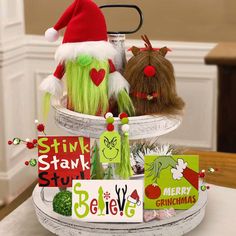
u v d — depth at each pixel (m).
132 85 1.27
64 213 1.22
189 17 3.42
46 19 3.56
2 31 3.28
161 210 1.22
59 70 1.29
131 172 1.24
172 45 3.46
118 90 1.24
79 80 1.24
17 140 1.25
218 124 2.66
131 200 1.20
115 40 1.31
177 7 3.42
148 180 1.21
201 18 3.41
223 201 1.45
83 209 1.19
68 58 1.22
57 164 1.25
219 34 3.41
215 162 1.70
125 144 1.21
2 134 3.43
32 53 3.61
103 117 1.23
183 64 3.48
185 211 1.24
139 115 1.28
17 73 3.52
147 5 3.44
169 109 1.28
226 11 3.37
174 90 1.30
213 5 3.37
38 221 1.35
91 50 1.20
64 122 1.27
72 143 1.24
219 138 2.67
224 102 2.61
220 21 3.39
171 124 1.27
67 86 1.29
